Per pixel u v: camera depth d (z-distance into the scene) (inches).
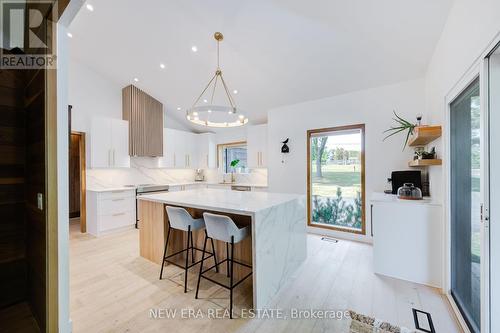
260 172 218.5
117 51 151.5
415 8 84.8
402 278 98.0
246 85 160.1
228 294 87.0
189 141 239.5
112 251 130.7
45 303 57.1
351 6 89.7
